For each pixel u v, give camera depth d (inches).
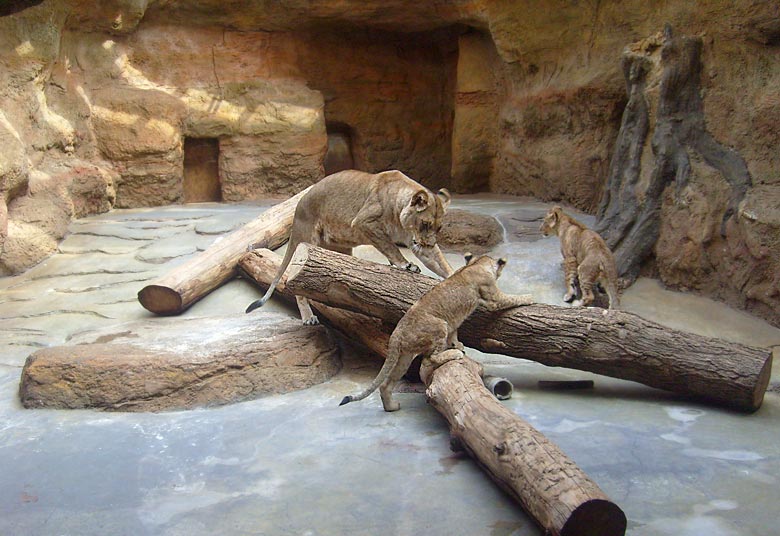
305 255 189.8
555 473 111.2
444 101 451.8
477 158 396.5
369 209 191.6
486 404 137.8
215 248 247.3
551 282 232.2
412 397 175.8
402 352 162.1
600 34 303.6
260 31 405.7
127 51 372.8
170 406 169.6
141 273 255.8
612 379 188.4
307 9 384.8
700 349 164.6
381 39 436.1
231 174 386.6
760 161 215.9
